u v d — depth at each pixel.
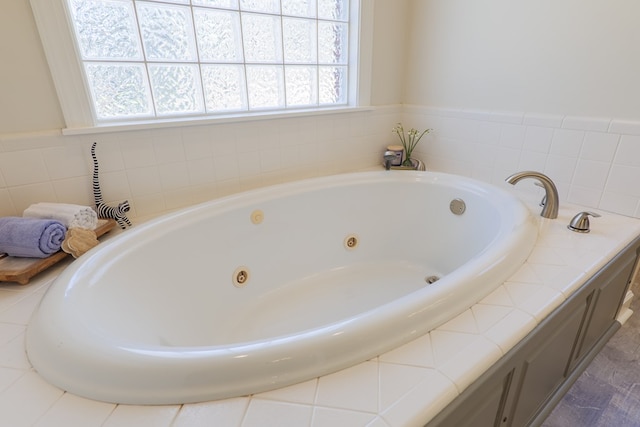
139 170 1.34
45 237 0.96
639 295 1.61
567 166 1.51
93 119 1.23
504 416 0.82
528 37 1.51
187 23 1.35
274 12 1.54
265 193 1.50
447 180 1.66
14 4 1.02
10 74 1.06
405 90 2.08
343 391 0.57
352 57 1.84
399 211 1.77
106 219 1.24
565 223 1.26
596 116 1.39
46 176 1.17
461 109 1.83
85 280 0.86
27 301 0.86
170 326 1.13
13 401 0.57
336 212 1.69
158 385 0.56
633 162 1.32
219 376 0.56
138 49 1.28
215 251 1.35
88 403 0.57
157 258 1.14
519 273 0.92
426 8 1.86
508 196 1.40
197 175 1.48
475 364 0.63
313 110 1.74
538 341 0.80
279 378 0.58
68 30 1.11
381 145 2.09
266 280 1.55
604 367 1.27
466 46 1.74
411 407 0.55
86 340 0.62
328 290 1.64
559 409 1.12
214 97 1.49
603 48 1.32
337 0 1.73
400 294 1.61
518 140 1.64
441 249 1.70
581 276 0.92
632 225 1.25
